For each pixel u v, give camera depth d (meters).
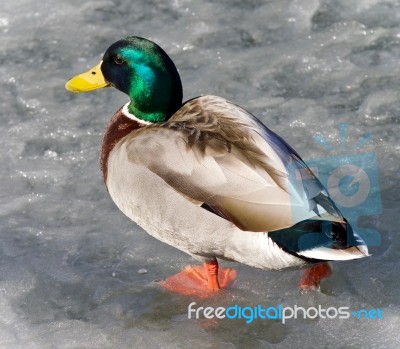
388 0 15.48
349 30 14.90
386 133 12.68
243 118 9.80
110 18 15.52
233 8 15.62
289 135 12.68
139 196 9.89
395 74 13.88
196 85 13.84
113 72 10.74
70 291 10.32
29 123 13.20
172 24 15.28
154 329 9.77
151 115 10.65
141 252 11.00
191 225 9.59
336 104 13.30
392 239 10.85
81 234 11.27
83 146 12.77
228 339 9.59
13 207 11.73
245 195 9.10
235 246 9.45
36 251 10.97
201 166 9.35
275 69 14.12
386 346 9.27
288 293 10.22
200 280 10.52
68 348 9.45
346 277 10.34
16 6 15.78
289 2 15.64
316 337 9.48
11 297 10.19
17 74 14.25
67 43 14.99
